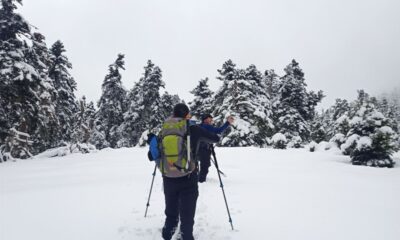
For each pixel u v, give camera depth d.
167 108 46.06
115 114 45.88
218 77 36.81
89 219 5.95
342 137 23.23
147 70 46.09
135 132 44.09
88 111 46.03
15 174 13.05
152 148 4.58
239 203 7.04
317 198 7.60
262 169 13.24
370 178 11.27
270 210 6.48
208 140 4.73
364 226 5.48
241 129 30.66
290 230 5.28
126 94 48.19
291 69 43.00
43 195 8.00
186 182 4.53
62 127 33.00
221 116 32.47
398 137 18.72
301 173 12.23
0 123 19.91
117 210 6.55
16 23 20.44
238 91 32.03
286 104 41.62
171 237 4.75
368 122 18.27
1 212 6.46
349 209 6.59
